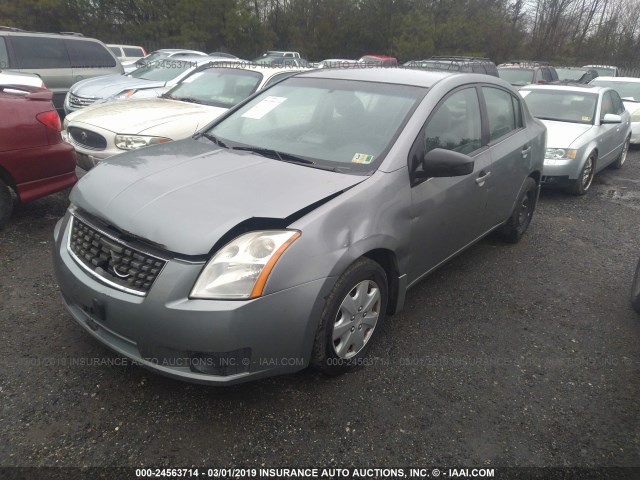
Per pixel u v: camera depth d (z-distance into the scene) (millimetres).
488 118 4082
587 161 7043
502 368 3104
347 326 2770
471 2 38531
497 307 3850
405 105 3346
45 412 2518
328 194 2656
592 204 6891
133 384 2742
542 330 3570
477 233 4113
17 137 4348
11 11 25844
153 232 2363
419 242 3242
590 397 2895
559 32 38656
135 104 6289
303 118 3523
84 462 2266
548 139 6945
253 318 2303
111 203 2592
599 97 7852
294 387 2803
